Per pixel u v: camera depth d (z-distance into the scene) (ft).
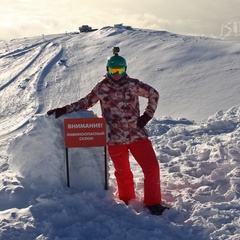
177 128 26.89
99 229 12.57
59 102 69.51
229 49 91.66
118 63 14.03
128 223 13.04
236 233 12.50
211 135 24.89
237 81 66.13
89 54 108.37
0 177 16.55
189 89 66.85
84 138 14.48
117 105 14.40
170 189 16.48
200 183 16.62
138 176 18.12
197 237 12.43
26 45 130.11
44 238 12.02
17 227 12.66
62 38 138.00
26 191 14.98
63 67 95.20
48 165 15.02
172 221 13.71
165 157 20.80
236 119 27.89
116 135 14.57
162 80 76.33
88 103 14.85
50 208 13.76
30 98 71.67
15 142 15.46
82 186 15.07
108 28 141.18
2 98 73.15
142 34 127.65
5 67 100.48
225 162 18.56
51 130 14.75
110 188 15.33
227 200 15.12
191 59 87.51
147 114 14.40
